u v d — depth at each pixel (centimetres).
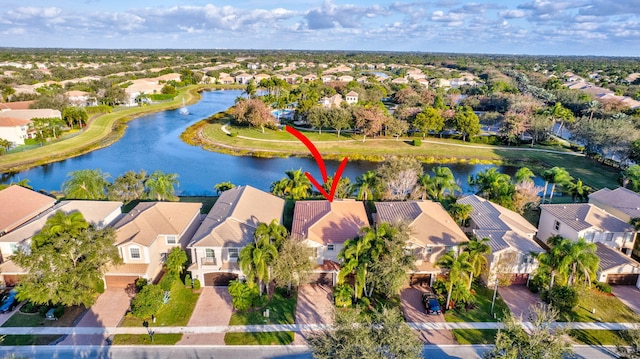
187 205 5162
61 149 10175
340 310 3603
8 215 4953
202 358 3384
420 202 5391
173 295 4191
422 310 4050
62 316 3850
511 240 4544
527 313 4019
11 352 3384
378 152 10700
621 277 4519
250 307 4012
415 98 17062
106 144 10988
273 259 3931
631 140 9062
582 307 4128
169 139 11744
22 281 3706
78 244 3819
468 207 5241
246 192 5419
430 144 11581
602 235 5047
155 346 3500
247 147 10894
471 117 11812
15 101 13975
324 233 4584
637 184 7169
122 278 4288
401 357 2677
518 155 10688
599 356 3472
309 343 2934
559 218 5344
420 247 4456
